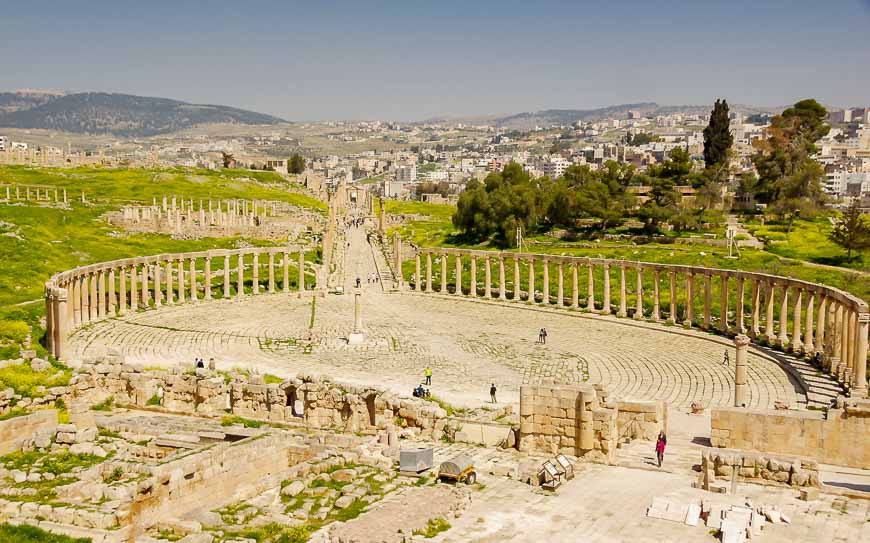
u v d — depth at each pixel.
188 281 138.62
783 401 71.19
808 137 188.12
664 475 44.88
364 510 39.12
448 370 86.75
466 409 66.38
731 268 129.62
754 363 87.94
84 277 105.25
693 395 74.81
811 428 50.28
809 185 172.00
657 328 109.62
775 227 162.25
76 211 161.88
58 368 66.75
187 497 39.94
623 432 55.12
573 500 40.38
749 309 115.06
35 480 41.16
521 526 37.06
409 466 44.97
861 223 131.88
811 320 89.56
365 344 100.44
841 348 80.75
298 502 40.22
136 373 64.69
